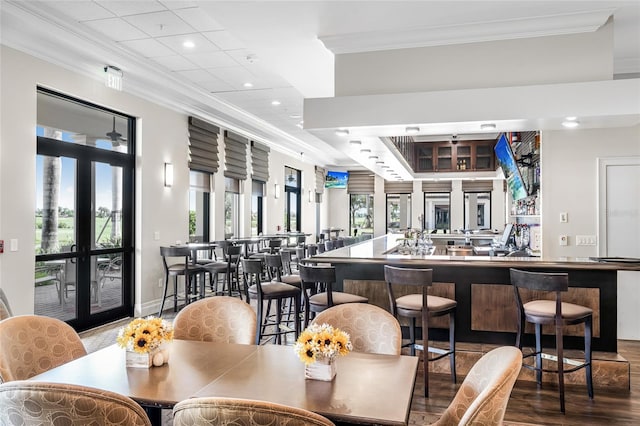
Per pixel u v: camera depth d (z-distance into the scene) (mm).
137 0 3916
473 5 3307
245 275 5672
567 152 5098
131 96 5875
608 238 5012
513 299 3984
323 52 4254
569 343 3885
